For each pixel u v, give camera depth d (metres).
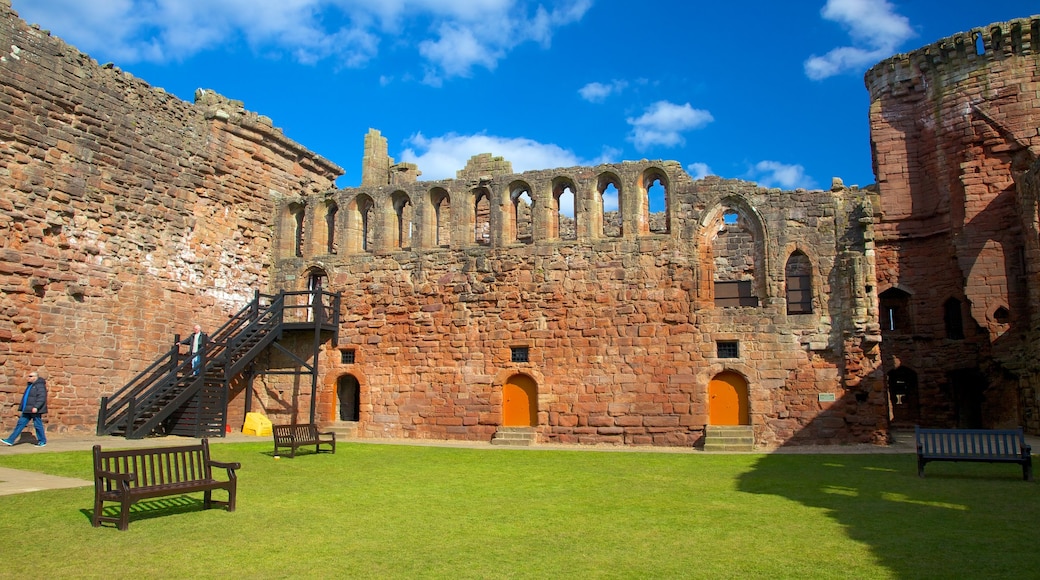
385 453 21.19
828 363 25.20
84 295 23.12
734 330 25.97
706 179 27.12
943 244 33.12
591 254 27.50
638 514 11.60
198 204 27.70
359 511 11.66
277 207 31.39
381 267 29.86
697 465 18.84
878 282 34.22
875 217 34.38
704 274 26.50
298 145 32.38
